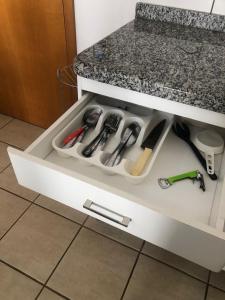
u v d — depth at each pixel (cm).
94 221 125
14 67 152
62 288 103
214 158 80
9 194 136
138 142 80
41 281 104
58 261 110
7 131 176
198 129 91
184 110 67
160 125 86
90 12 112
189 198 71
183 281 105
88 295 101
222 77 66
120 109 86
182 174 75
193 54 77
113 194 58
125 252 114
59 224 124
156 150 75
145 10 99
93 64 69
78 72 72
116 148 79
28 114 177
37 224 123
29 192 137
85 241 117
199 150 82
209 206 69
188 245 58
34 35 131
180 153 83
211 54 77
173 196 71
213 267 60
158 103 69
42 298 100
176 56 75
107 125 84
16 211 129
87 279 105
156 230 60
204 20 93
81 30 120
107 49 77
